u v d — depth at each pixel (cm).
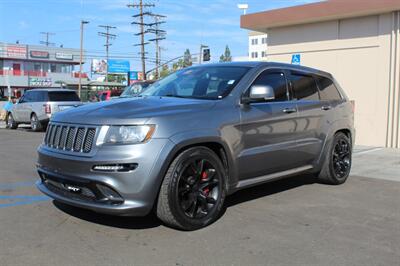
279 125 580
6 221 501
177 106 482
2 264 384
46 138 507
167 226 484
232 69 581
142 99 522
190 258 402
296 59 1405
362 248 433
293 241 449
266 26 1443
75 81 8144
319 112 660
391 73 1209
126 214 434
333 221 518
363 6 1192
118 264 387
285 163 600
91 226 484
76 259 396
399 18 1186
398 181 755
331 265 392
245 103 536
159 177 440
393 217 538
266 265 389
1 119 2853
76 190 455
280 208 569
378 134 1246
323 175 696
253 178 560
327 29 1340
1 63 7794
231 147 511
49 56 8206
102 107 484
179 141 451
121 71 8656
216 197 494
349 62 1299
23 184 705
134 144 434
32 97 1877
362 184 727
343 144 721
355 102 1291
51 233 462
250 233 470
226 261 396
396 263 398
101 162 430
